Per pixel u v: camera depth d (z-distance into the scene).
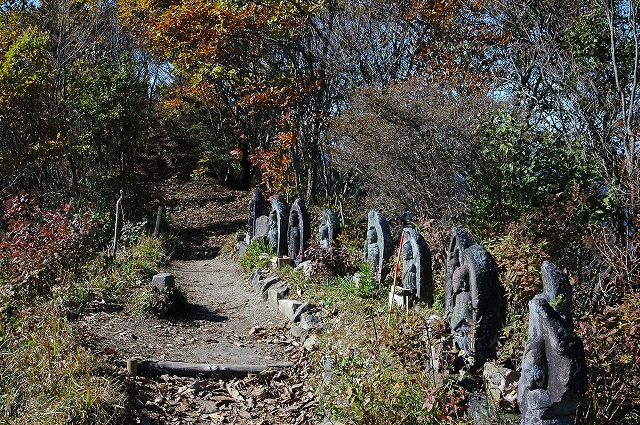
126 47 24.72
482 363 5.95
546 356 4.59
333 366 6.63
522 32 13.34
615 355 5.41
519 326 6.49
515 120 10.44
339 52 16.80
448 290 6.69
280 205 14.44
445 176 11.95
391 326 6.74
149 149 35.53
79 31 21.78
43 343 7.07
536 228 8.84
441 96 12.12
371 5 17.08
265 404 7.15
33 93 17.20
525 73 13.23
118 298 10.20
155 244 17.20
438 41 16.36
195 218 26.77
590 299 7.71
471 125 11.34
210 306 11.38
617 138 9.92
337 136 14.66
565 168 9.88
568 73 10.66
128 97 22.41
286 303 10.09
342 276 11.06
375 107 12.57
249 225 18.05
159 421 6.41
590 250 8.63
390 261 10.05
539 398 4.55
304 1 17.75
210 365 7.78
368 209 14.76
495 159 10.81
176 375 7.59
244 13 17.30
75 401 6.06
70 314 9.02
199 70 20.06
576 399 4.48
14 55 17.19
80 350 7.08
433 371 5.76
